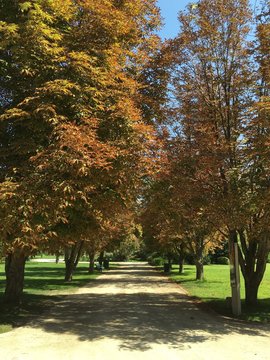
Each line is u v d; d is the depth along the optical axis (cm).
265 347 950
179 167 1384
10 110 1047
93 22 1241
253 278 1622
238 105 1432
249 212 1284
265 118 1184
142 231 4569
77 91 1123
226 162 1359
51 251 1388
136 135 1199
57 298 1900
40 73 1121
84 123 1123
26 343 967
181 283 2802
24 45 1076
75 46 1221
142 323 1238
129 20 1377
